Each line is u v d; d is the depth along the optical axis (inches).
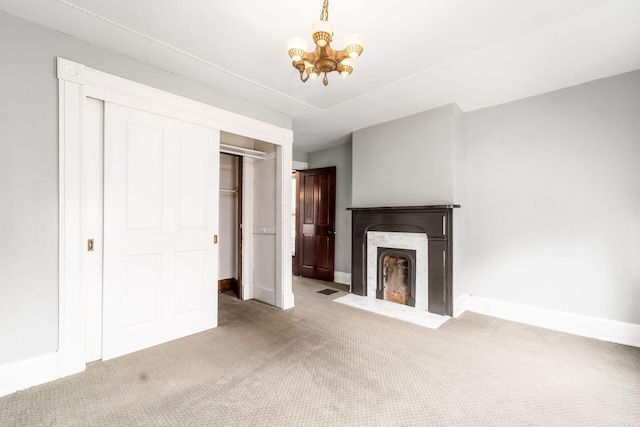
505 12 71.2
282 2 67.8
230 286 181.0
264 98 124.0
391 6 68.7
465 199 140.1
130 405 66.2
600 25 75.9
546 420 61.9
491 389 73.2
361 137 166.7
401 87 113.5
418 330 112.7
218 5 69.0
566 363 86.5
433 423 60.8
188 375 79.5
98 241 87.7
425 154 138.1
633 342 98.3
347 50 60.6
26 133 73.5
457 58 92.7
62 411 63.9
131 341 93.4
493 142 132.0
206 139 112.4
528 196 122.0
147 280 97.2
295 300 155.2
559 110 115.0
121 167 91.0
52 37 77.8
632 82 100.3
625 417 62.9
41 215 75.6
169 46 86.4
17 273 72.3
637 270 98.9
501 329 113.7
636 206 99.3
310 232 216.8
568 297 112.0
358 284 165.3
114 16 73.0
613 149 103.7
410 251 142.9
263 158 153.3
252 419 61.7
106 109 87.7
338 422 60.9
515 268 124.8
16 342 72.1
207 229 113.3
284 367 84.0
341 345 99.3
